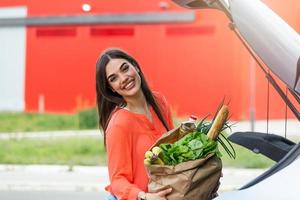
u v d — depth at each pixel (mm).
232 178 13344
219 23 22641
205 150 3061
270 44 2828
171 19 22969
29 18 24250
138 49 23500
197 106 22938
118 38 23734
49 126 22125
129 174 3377
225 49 22578
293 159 2801
